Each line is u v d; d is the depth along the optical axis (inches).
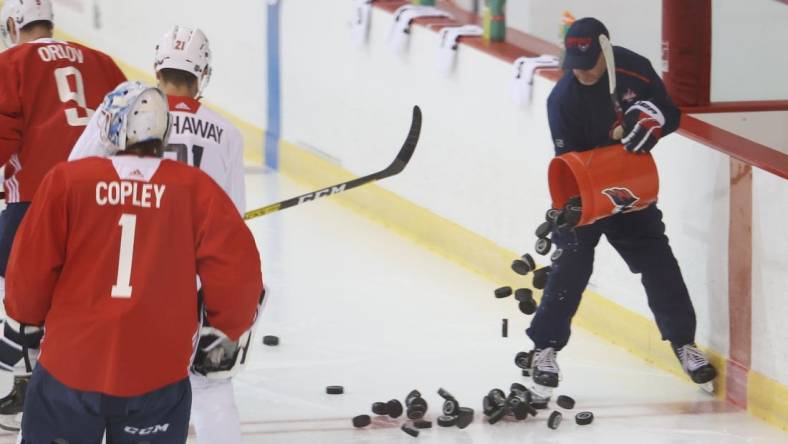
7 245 623.2
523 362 722.2
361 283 898.1
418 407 655.1
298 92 1166.3
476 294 882.1
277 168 1213.7
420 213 998.4
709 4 790.5
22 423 450.0
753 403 678.5
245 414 664.4
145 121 446.0
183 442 457.1
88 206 436.1
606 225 687.1
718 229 697.6
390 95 1023.0
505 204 894.4
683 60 796.0
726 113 799.1
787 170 648.4
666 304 697.0
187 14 1368.1
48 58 613.9
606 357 768.9
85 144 496.1
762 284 669.3
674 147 726.5
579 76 642.8
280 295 866.8
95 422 443.5
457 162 947.3
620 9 1059.3
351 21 1060.5
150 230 438.3
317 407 676.7
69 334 436.1
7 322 452.4
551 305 682.2
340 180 1109.1
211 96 1338.6
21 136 609.0
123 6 1525.6
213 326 460.4
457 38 932.0
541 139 847.7
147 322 436.1
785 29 1019.9
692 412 682.2
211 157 528.4
